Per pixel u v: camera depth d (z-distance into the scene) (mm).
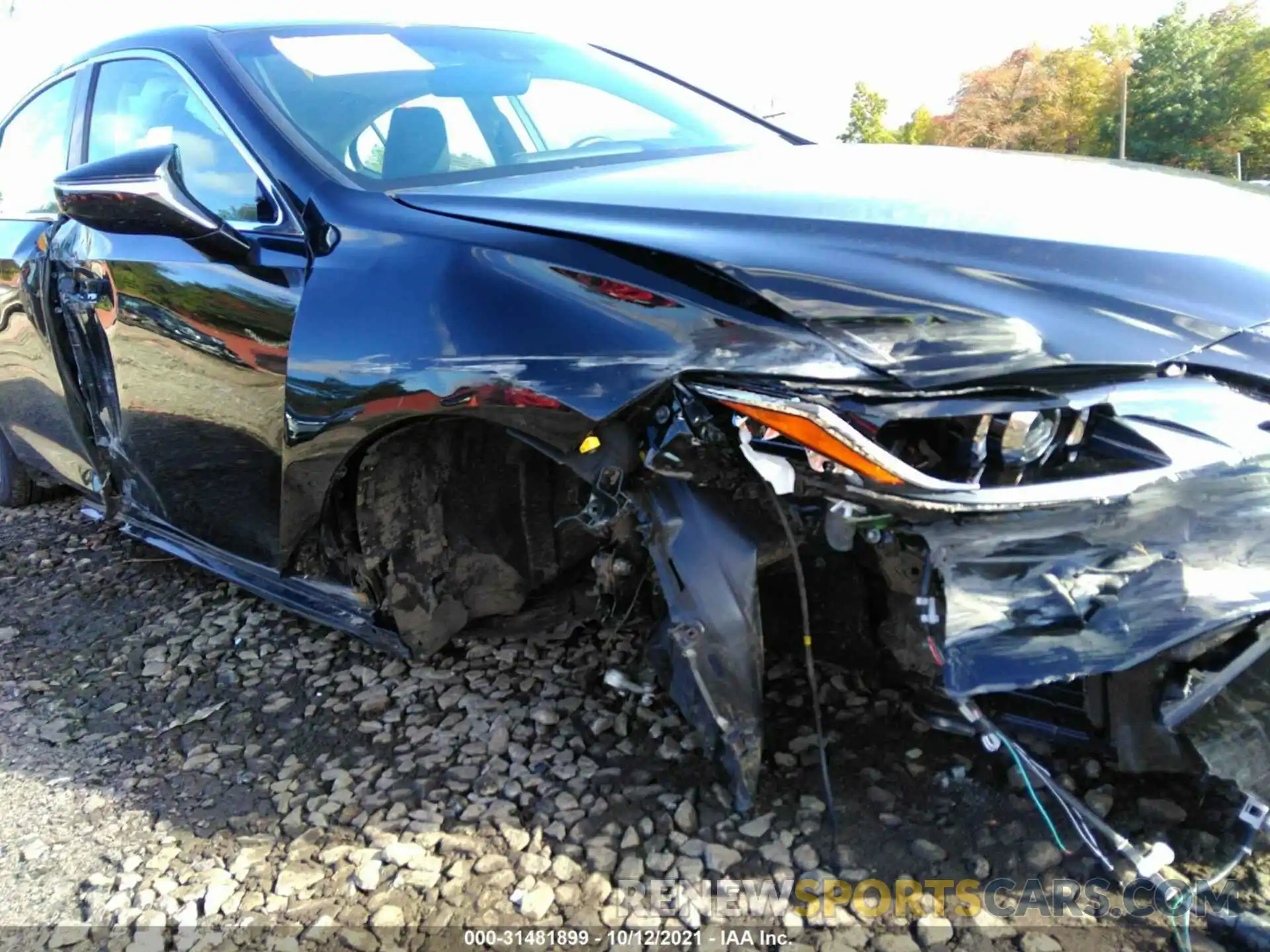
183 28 2975
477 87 2900
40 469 3971
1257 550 1548
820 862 1804
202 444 2617
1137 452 1553
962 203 1932
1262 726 1552
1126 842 1661
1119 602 1533
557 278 1825
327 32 2969
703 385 1643
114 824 2156
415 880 1879
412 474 2279
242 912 1846
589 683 2490
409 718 2451
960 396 1547
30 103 3756
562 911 1767
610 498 1806
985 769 1964
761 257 1719
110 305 2785
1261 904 1604
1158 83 43000
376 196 2270
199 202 2619
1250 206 2135
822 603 1893
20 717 2662
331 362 2072
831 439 1553
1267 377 1604
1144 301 1659
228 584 3420
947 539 1562
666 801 2004
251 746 2406
